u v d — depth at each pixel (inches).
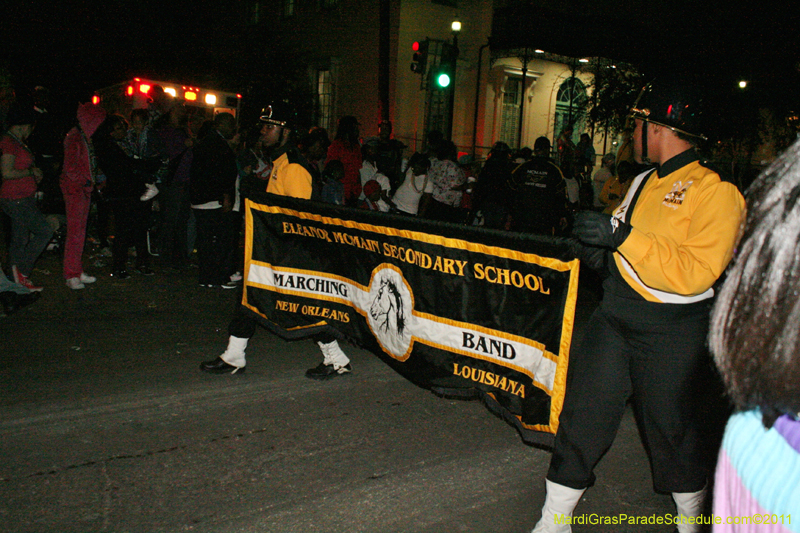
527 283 110.6
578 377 101.0
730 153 682.2
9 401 158.9
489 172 349.4
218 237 287.3
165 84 532.1
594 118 764.0
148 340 213.5
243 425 155.3
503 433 159.0
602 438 100.0
